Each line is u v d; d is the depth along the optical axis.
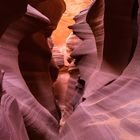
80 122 2.51
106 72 3.12
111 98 2.53
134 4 2.75
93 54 4.32
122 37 2.92
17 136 2.28
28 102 3.16
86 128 2.33
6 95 2.63
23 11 3.19
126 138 1.93
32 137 3.13
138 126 1.98
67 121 2.75
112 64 3.09
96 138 2.11
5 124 2.13
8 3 3.02
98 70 3.32
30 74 4.29
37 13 3.69
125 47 2.90
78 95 4.44
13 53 3.47
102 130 2.14
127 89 2.48
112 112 2.34
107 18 2.99
